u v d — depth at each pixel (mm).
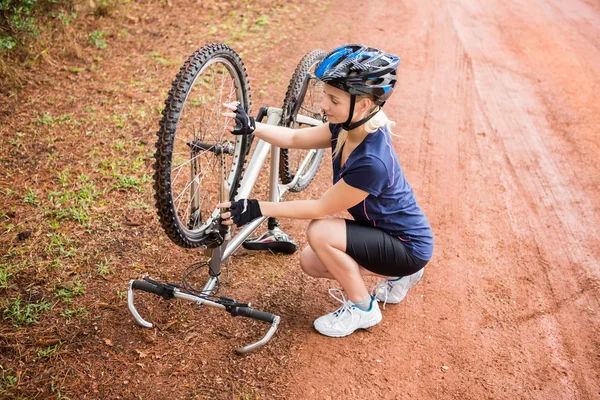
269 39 7410
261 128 3119
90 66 6152
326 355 3133
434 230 4363
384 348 3219
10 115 5141
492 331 3424
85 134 4984
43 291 3355
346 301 3270
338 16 8680
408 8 9531
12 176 4363
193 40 7070
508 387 3045
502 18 9742
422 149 5535
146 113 5398
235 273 3670
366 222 3064
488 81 7215
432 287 3754
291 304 3467
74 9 6875
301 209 2867
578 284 3908
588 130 6211
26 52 5969
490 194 4922
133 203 4180
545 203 4863
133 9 7555
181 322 3230
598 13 10516
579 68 7922
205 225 3141
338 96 2662
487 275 3920
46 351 2957
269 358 3064
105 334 3107
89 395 2773
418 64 7484
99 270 3533
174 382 2875
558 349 3330
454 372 3107
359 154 2771
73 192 4219
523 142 5852
